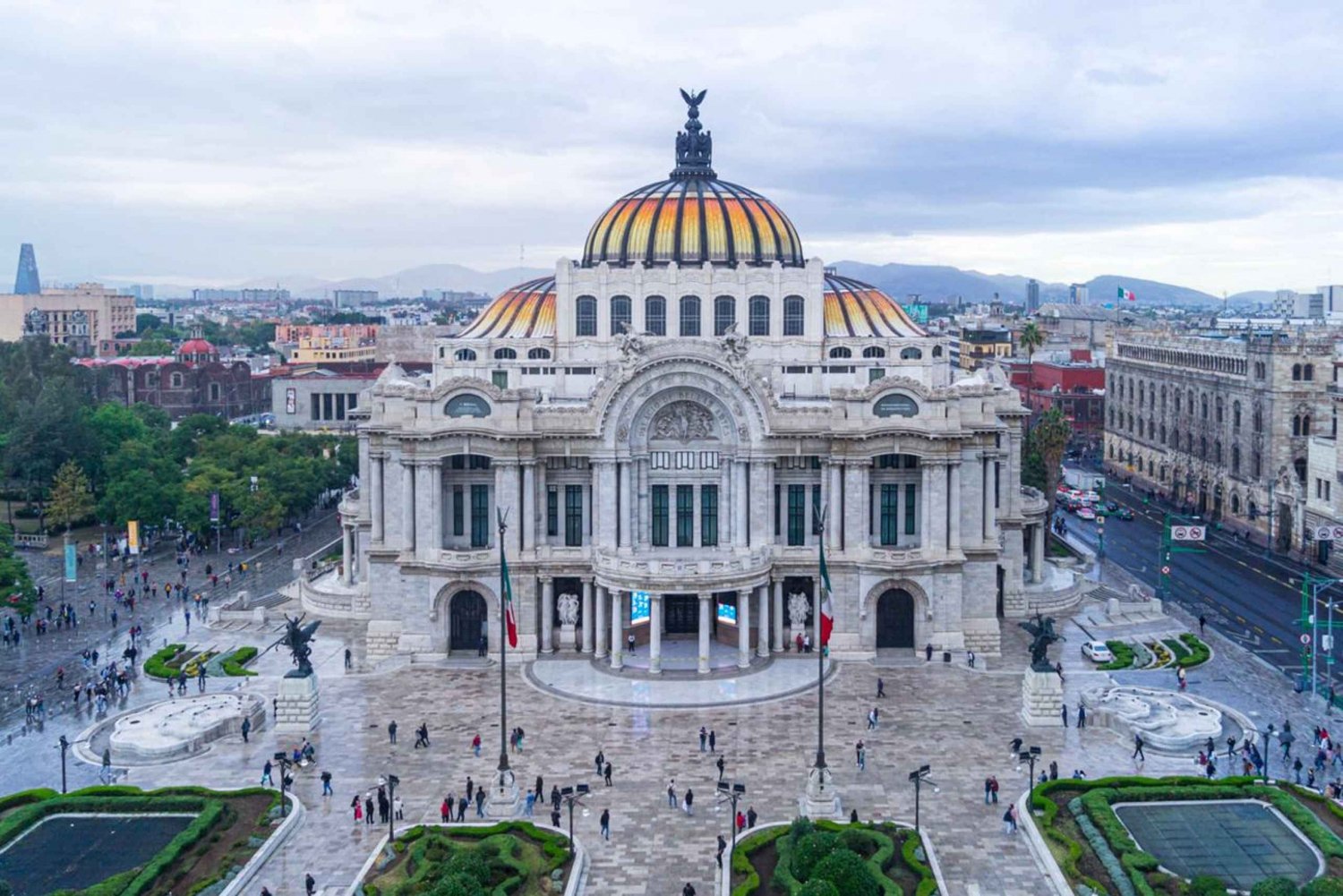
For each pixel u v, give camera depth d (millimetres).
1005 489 147875
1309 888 73188
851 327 160625
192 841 85625
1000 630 141125
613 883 81500
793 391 152125
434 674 127625
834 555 132000
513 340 157625
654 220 159000
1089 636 141500
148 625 147750
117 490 185500
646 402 133250
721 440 134375
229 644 139375
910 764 101812
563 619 134125
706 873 82875
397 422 135125
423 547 132125
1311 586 166375
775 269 155125
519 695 120250
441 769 101562
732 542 134375
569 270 155750
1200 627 143875
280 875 82875
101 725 111875
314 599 150875
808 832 82812
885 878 78625
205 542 197250
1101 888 78312
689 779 99125
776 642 133750
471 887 73625
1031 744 106188
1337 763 102062
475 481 134250
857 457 131375
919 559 130875
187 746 104875
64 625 147625
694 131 173875
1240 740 107125
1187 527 166250
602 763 100312
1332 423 195375
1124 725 108125
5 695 121562
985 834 88250
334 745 107312
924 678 125312
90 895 77750
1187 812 90562
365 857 85688
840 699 118562
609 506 133125
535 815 92062
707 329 155125
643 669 127812
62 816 91500
